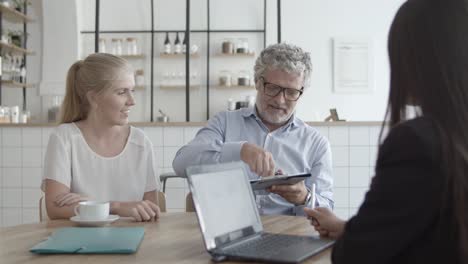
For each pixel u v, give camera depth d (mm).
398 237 751
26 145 3725
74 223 1581
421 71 799
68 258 1106
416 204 741
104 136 2031
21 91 6777
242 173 1330
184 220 1612
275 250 1125
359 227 791
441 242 750
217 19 6938
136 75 6801
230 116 2238
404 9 841
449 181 734
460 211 727
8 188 3740
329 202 2074
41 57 6797
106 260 1087
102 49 6844
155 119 6918
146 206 1623
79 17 6840
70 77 2051
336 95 6859
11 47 6062
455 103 768
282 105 2100
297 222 1577
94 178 1991
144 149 2076
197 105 6922
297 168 2150
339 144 3477
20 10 6422
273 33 6906
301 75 2072
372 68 6828
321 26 6855
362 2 6832
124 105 1969
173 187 3697
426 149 744
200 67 6938
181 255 1135
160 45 6945
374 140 3461
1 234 1401
